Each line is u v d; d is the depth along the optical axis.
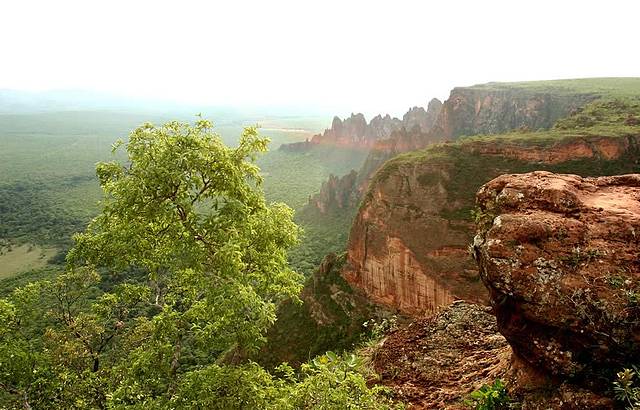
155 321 12.09
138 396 11.41
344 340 45.12
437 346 10.96
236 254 10.17
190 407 10.08
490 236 7.47
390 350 11.28
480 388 8.36
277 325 47.53
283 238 12.79
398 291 49.78
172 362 11.92
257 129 12.05
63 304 17.02
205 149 10.49
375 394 8.70
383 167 57.75
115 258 11.25
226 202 10.58
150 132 10.73
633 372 5.98
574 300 6.56
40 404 14.57
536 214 7.54
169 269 12.35
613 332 6.28
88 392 14.75
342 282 53.00
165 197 10.52
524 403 7.13
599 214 7.34
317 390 7.80
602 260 6.74
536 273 6.88
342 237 86.94
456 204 50.03
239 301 9.77
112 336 16.47
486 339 10.78
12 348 13.10
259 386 10.66
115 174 11.42
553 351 6.78
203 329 11.54
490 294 7.62
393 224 51.94
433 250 48.34
